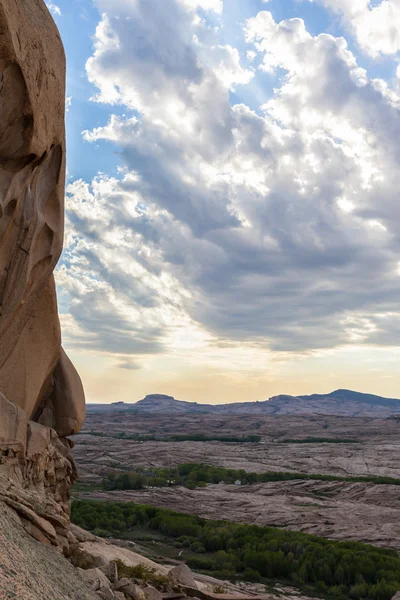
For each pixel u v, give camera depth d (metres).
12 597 6.30
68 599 7.73
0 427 11.66
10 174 10.38
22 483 12.39
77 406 16.61
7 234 11.02
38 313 13.67
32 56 9.84
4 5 8.63
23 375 13.65
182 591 14.74
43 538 9.85
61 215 12.73
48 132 10.98
